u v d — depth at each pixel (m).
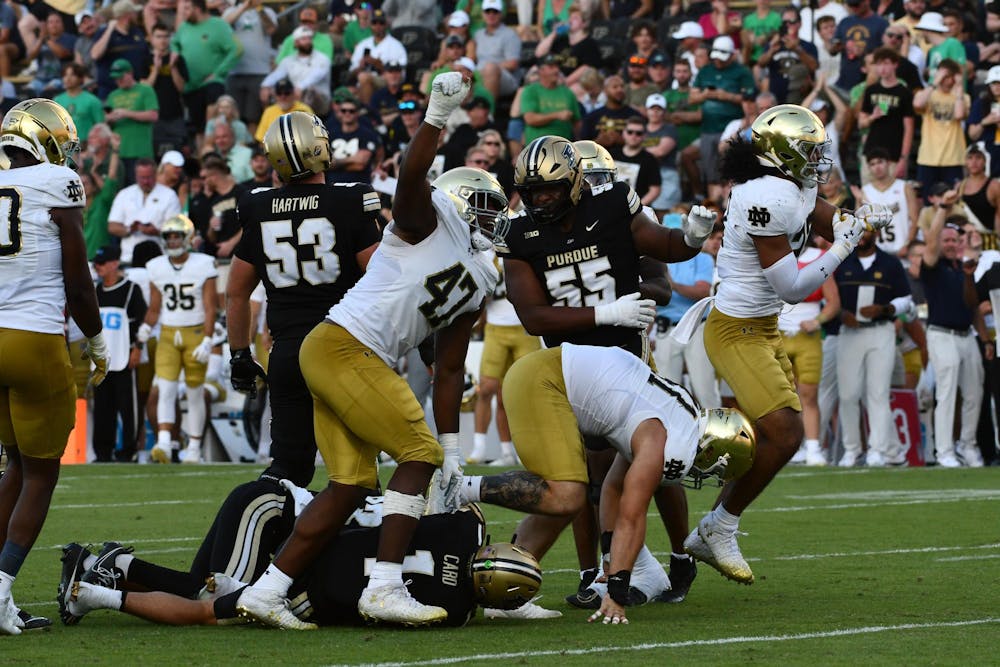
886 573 22.59
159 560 24.08
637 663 15.12
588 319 19.27
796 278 21.11
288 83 53.28
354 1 62.16
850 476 39.03
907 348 43.41
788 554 25.02
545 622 18.25
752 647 16.22
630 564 18.03
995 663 15.18
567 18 58.53
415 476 17.41
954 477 38.50
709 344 22.19
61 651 15.98
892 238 45.91
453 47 55.31
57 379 17.64
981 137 47.53
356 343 17.58
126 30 59.12
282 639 16.80
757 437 21.27
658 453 18.05
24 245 17.42
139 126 55.56
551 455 18.27
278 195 20.38
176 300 44.47
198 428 45.41
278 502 18.64
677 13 57.06
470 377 45.56
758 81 52.28
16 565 17.44
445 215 17.70
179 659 15.41
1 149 18.25
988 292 41.84
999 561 23.84
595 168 20.34
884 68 48.62
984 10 53.72
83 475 40.59
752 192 21.12
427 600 17.66
